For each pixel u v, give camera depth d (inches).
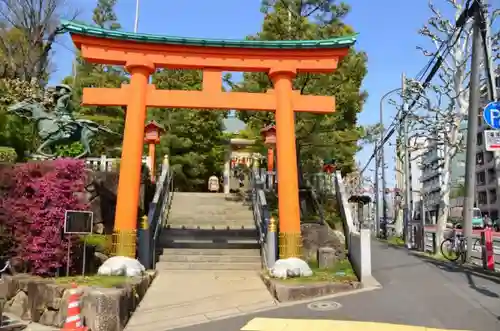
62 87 655.1
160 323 333.7
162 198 671.8
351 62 717.3
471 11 519.8
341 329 295.6
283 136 487.5
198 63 495.8
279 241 490.3
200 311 361.7
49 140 630.5
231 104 496.4
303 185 800.9
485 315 323.6
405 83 947.3
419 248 793.6
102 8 1187.9
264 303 381.1
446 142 756.0
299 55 498.3
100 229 575.5
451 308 345.7
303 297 388.8
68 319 292.4
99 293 315.9
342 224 682.8
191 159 1168.8
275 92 501.0
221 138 1268.5
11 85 853.8
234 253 568.1
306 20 693.9
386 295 394.6
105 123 1047.6
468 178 562.3
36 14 1131.3
